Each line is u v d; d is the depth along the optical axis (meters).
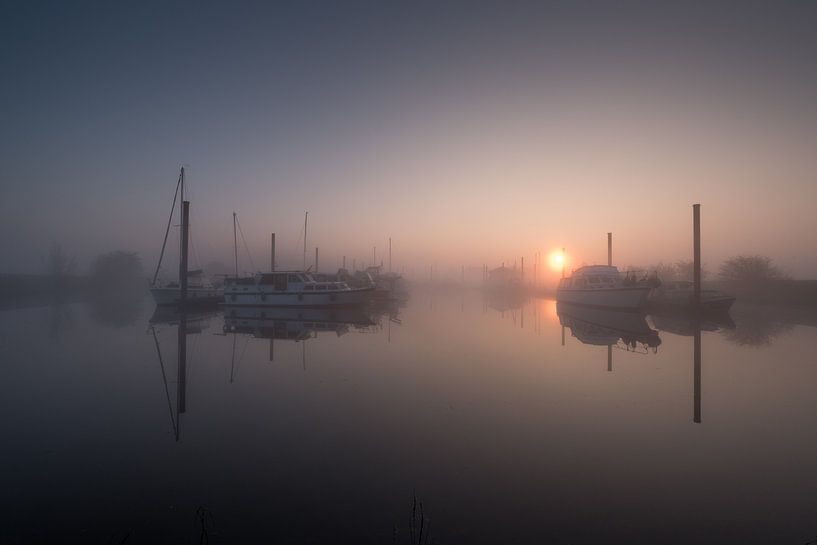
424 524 4.84
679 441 7.17
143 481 5.83
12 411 8.72
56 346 16.30
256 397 9.71
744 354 14.61
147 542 4.54
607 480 5.86
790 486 5.68
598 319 27.64
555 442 7.13
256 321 26.33
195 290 36.16
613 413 8.57
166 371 12.28
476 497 5.43
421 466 6.27
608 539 4.58
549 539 4.57
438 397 9.67
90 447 6.97
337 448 6.91
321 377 11.58
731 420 8.14
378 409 8.85
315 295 34.34
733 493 5.51
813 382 10.88
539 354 14.84
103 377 11.58
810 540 4.55
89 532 4.71
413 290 111.25
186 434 7.52
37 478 5.92
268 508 5.18
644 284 30.23
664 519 4.94
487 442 7.14
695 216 28.77
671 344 16.83
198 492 5.55
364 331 21.41
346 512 5.09
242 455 6.65
